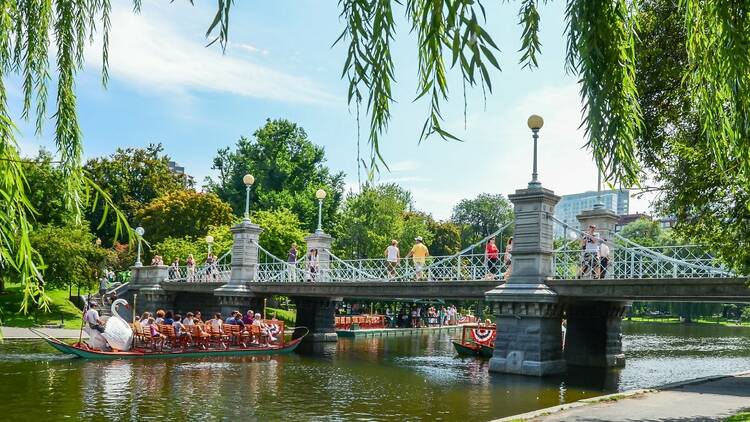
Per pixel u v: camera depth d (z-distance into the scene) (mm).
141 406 14828
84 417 13453
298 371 22266
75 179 5332
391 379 20547
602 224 24078
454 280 24375
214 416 13914
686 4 5199
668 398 14352
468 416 14281
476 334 30359
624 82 4566
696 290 18734
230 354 26656
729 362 29344
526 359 21391
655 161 13406
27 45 5547
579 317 25594
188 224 58594
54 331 33188
